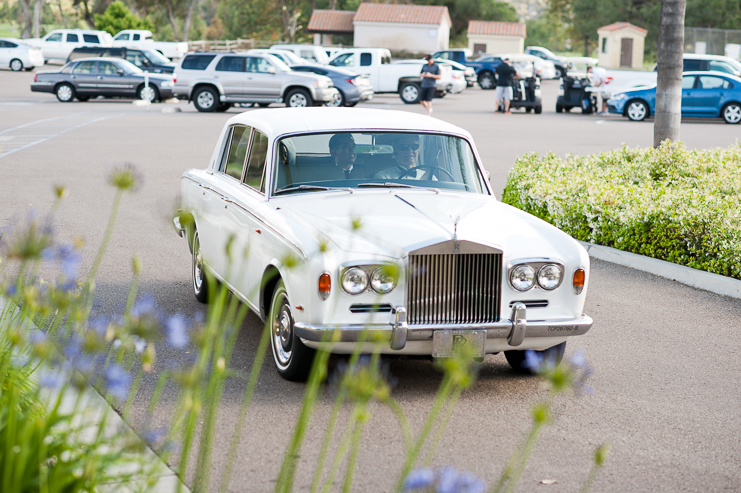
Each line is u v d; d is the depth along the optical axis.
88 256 23.28
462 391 14.36
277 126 16.39
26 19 183.00
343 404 13.44
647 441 12.41
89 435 10.87
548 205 26.98
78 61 80.25
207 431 7.36
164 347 15.84
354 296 13.18
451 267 13.46
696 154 33.81
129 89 79.94
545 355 14.86
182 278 21.45
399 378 14.88
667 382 14.98
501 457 11.70
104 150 46.78
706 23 181.25
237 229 16.33
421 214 14.70
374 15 165.50
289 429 12.38
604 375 15.27
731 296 20.75
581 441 12.36
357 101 76.38
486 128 61.62
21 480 7.23
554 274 13.93
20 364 10.54
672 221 23.08
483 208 15.56
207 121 64.31
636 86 75.50
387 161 16.58
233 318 18.19
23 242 7.91
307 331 13.10
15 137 51.66
